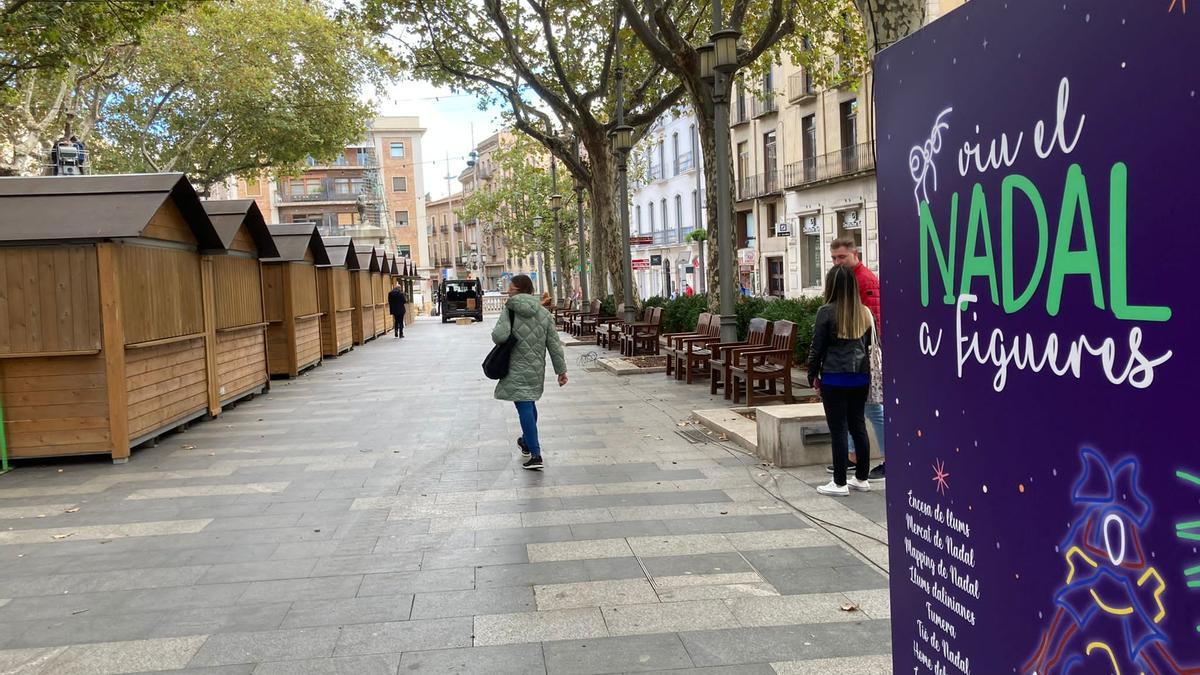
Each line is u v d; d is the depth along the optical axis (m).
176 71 25.80
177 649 3.98
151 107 28.61
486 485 7.06
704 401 11.26
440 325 40.44
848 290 6.10
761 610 4.23
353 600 4.54
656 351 17.28
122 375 8.44
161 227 9.47
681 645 3.86
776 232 37.91
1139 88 1.26
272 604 4.52
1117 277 1.33
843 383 6.14
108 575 5.07
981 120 1.69
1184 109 1.18
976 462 1.78
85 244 8.31
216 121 29.44
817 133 33.41
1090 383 1.41
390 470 7.77
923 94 1.92
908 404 2.09
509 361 7.51
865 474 6.36
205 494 7.06
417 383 14.95
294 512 6.41
